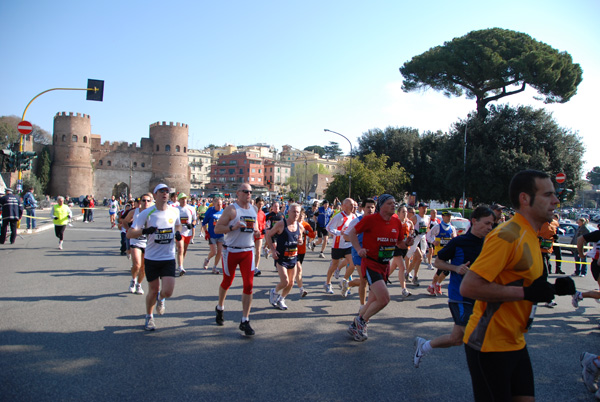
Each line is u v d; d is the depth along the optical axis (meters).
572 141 36.97
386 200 5.62
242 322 5.74
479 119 38.72
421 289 9.59
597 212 76.56
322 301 8.05
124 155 88.19
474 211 4.85
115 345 5.20
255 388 4.07
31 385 4.00
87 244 16.38
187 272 10.91
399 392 4.08
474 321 2.77
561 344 5.80
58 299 7.47
